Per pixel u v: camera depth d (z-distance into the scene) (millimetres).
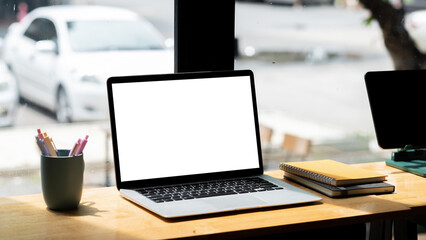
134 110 1639
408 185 1711
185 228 1324
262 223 1359
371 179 1634
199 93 1713
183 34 1960
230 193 1560
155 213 1429
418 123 1979
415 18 2949
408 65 2990
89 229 1318
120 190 1581
